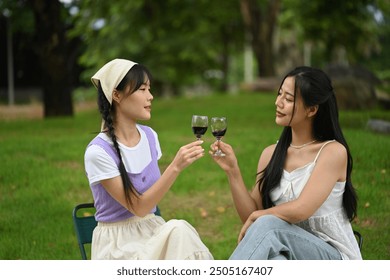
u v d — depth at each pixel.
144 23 22.05
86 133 11.84
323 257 3.17
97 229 3.44
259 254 3.00
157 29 22.73
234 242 5.84
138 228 3.41
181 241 3.11
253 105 17.34
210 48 23.95
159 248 3.13
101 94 3.39
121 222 3.39
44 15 15.39
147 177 3.45
